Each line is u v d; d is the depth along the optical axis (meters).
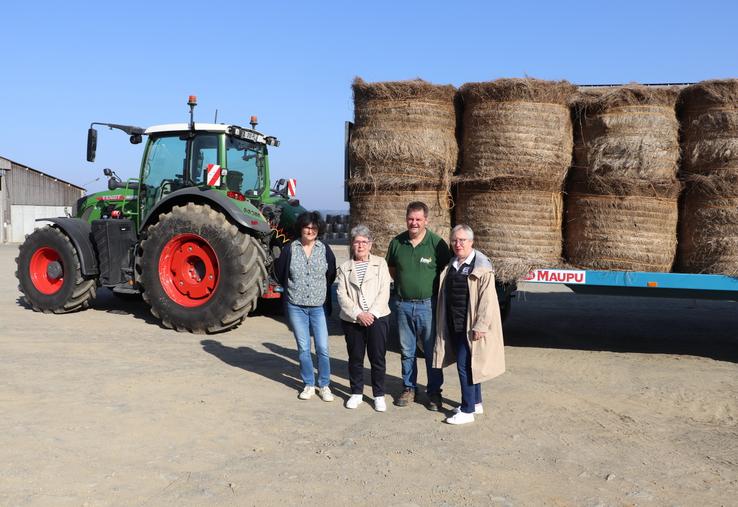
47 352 5.70
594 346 6.50
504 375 5.30
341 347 6.33
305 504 2.91
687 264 5.52
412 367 4.50
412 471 3.30
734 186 5.20
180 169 7.52
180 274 6.86
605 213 5.46
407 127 5.75
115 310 8.12
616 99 5.42
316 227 4.48
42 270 7.92
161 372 5.11
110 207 8.27
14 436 3.65
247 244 6.57
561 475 3.29
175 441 3.65
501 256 5.59
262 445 3.63
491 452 3.59
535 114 5.48
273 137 8.27
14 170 24.27
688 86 5.51
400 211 5.82
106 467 3.26
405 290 4.36
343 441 3.72
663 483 3.21
